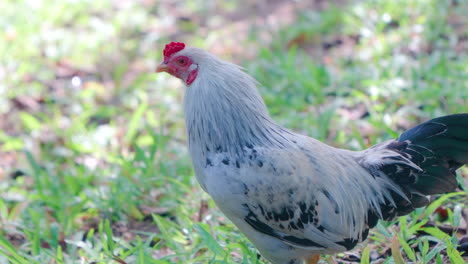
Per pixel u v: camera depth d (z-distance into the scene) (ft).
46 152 36.86
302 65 43.39
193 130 22.45
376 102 37.19
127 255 25.54
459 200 27.71
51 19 50.06
